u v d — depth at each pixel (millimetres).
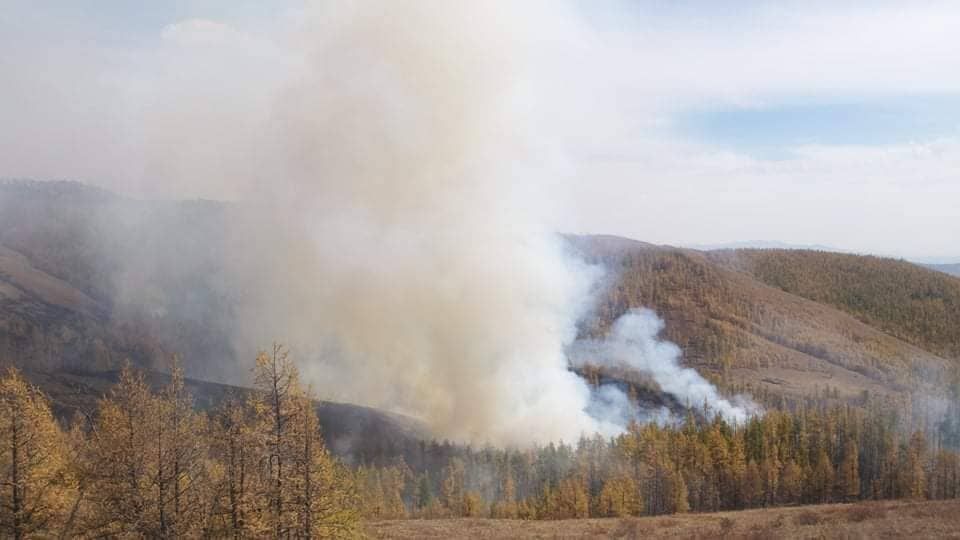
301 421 30516
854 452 94375
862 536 40781
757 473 88375
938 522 44688
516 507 82562
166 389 32250
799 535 44188
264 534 29453
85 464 32219
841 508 63875
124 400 31234
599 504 80250
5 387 31500
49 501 31578
